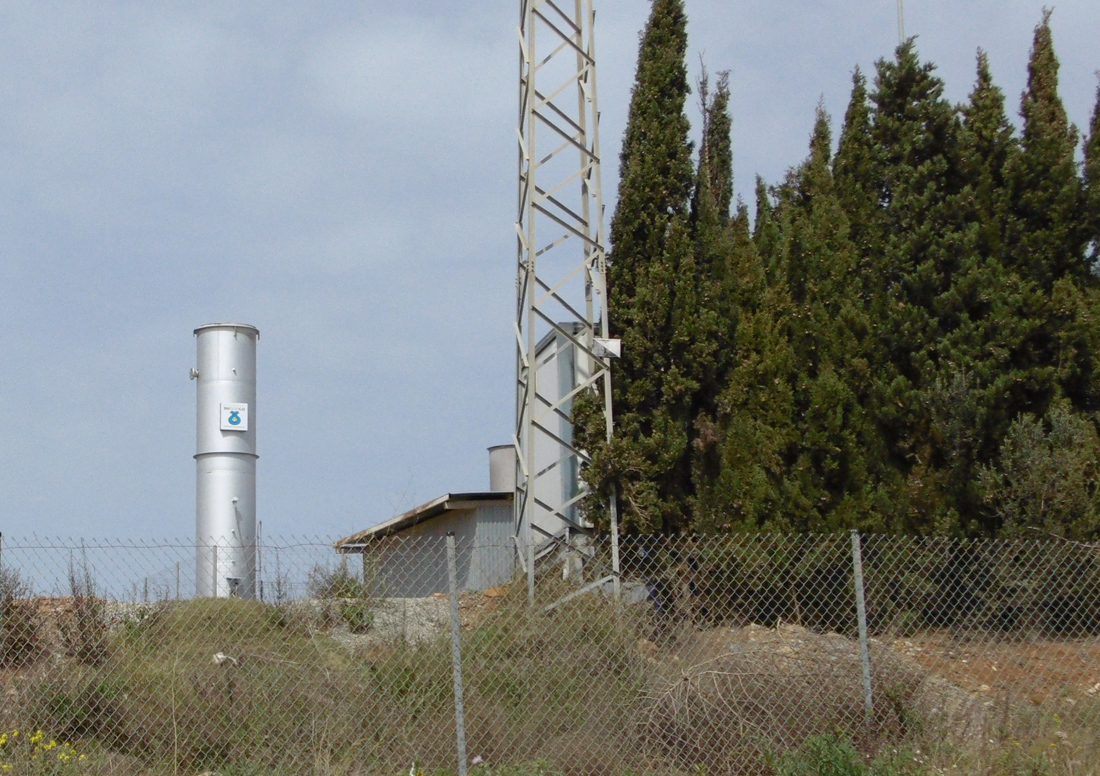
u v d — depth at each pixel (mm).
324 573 10414
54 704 9180
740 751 9797
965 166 15797
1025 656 12289
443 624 10672
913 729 10062
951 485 14734
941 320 15477
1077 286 15453
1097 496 13883
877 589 13531
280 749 9273
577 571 13539
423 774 9000
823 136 19172
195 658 9664
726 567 12695
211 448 19141
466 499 20734
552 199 15492
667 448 14969
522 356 15945
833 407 14883
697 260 15961
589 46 16203
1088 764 9781
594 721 9883
